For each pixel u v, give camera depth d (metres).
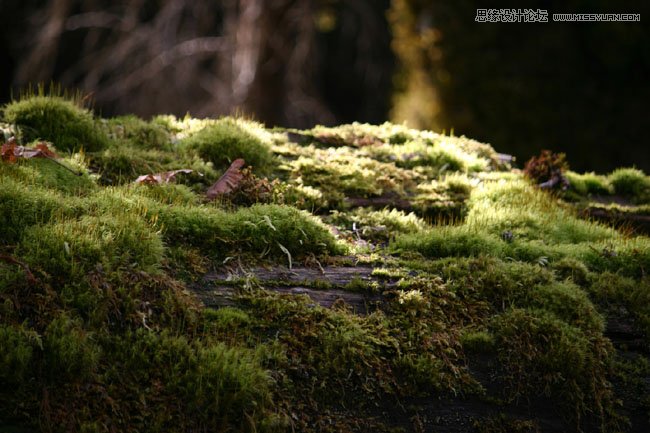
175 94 15.57
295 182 5.12
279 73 15.14
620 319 3.97
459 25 10.70
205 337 3.36
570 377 3.60
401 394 3.43
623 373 3.71
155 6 16.17
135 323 3.28
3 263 3.26
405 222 4.88
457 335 3.67
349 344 3.48
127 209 3.86
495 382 3.56
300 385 3.34
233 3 15.30
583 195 6.06
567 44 10.36
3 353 2.93
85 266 3.35
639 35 10.04
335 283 3.88
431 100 10.98
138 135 5.39
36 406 2.90
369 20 17.84
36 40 14.23
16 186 3.72
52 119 4.97
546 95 10.37
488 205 5.16
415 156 6.04
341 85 19.45
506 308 3.85
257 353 3.32
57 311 3.14
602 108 10.30
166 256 3.71
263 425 3.10
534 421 3.48
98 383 3.04
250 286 3.71
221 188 4.69
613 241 4.67
